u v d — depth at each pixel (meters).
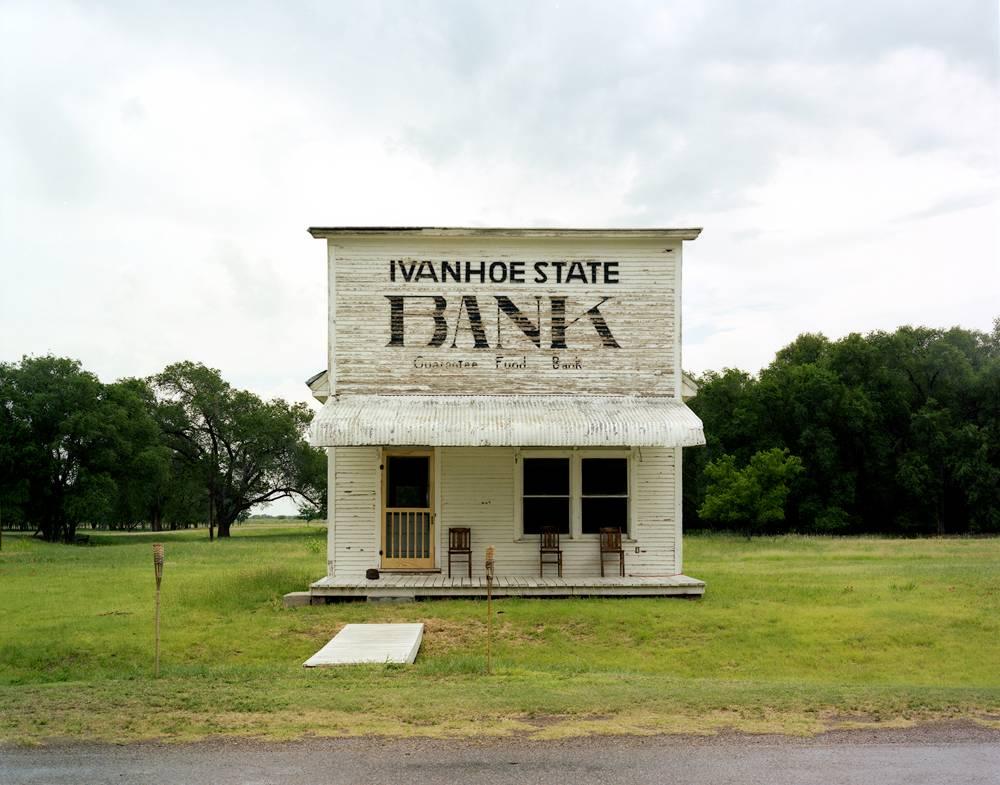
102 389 66.31
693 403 62.59
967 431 53.00
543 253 19.91
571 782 6.84
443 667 11.66
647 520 19.48
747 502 41.66
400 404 19.22
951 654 13.79
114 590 20.58
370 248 19.83
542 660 13.46
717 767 7.23
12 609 17.64
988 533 53.47
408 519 19.42
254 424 71.31
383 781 6.85
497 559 19.38
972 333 61.81
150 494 68.81
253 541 55.62
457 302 19.80
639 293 19.92
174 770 7.12
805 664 13.37
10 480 61.78
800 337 69.69
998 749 7.83
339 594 17.80
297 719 8.66
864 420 55.50
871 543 37.81
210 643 14.38
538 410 18.92
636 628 15.30
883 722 8.75
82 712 8.96
